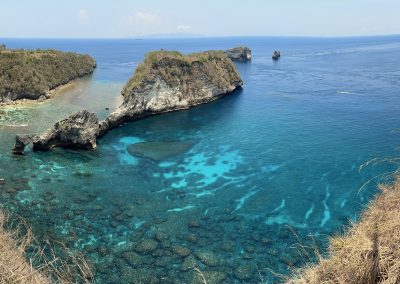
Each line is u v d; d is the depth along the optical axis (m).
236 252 25.45
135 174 38.69
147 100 64.50
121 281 22.23
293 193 34.38
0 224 12.89
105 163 41.50
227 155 44.91
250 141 50.38
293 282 11.24
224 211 31.20
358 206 31.59
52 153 43.53
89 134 45.59
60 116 56.19
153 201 32.75
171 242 26.47
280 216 30.36
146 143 49.31
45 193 33.19
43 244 24.89
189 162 42.53
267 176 38.41
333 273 9.63
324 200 32.88
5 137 46.59
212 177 38.28
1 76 65.38
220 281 22.53
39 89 67.88
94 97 70.50
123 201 32.53
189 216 30.28
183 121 61.81
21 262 10.42
